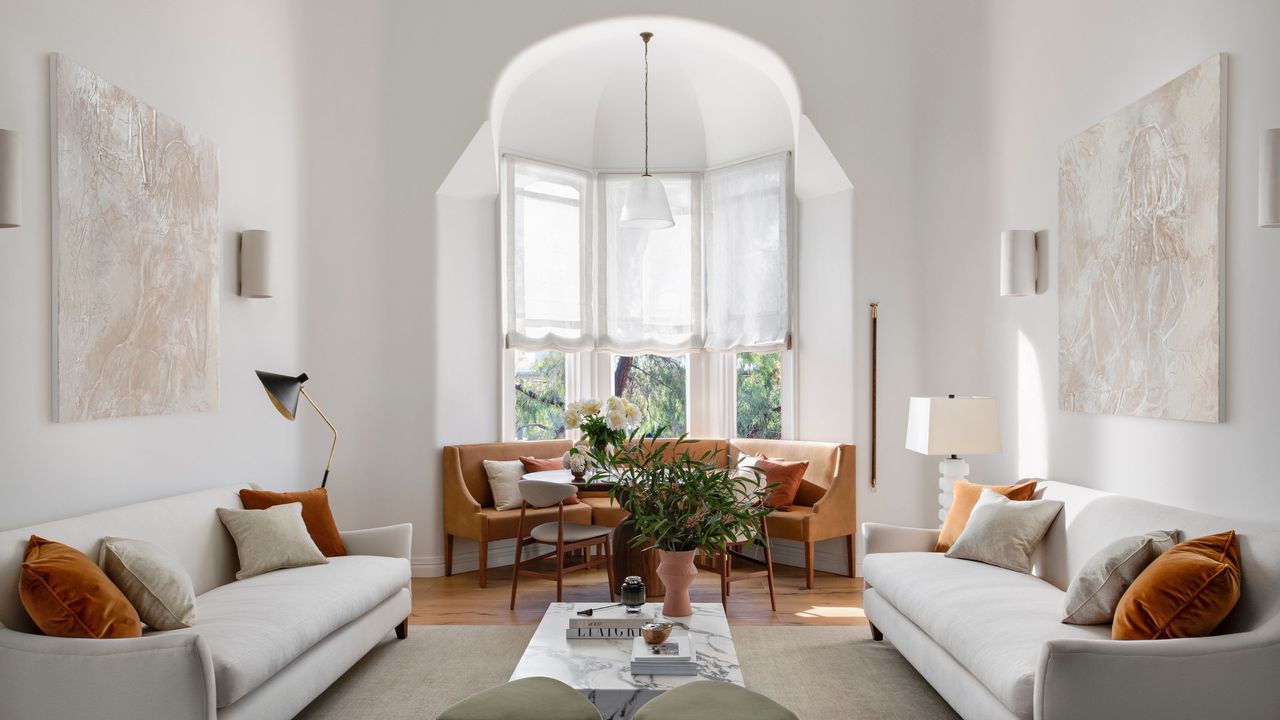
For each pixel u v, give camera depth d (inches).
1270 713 89.1
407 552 164.2
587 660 109.2
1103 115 150.3
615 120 254.1
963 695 111.6
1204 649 89.2
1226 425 116.5
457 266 221.5
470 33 214.7
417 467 214.1
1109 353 146.3
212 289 158.6
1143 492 137.3
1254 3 110.8
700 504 126.7
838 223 222.7
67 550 101.9
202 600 125.0
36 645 92.6
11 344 110.7
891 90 217.3
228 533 146.3
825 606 187.6
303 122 196.9
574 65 238.8
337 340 204.1
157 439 143.3
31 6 114.0
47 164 116.5
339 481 204.8
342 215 205.0
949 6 211.9
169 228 144.0
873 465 215.6
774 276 237.8
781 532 207.6
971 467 205.6
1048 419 170.9
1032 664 97.4
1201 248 120.5
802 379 232.2
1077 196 157.4
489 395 228.7
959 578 135.8
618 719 98.7
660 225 226.5
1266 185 94.7
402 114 212.8
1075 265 158.1
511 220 235.5
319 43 201.5
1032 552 144.3
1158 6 133.2
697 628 121.6
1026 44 179.8
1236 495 114.6
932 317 213.3
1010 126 187.5
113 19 131.8
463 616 179.5
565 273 246.8
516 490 215.6
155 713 92.2
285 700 112.4
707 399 256.8
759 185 241.4
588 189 253.0
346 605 131.8
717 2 215.3
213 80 161.8
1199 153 121.0
